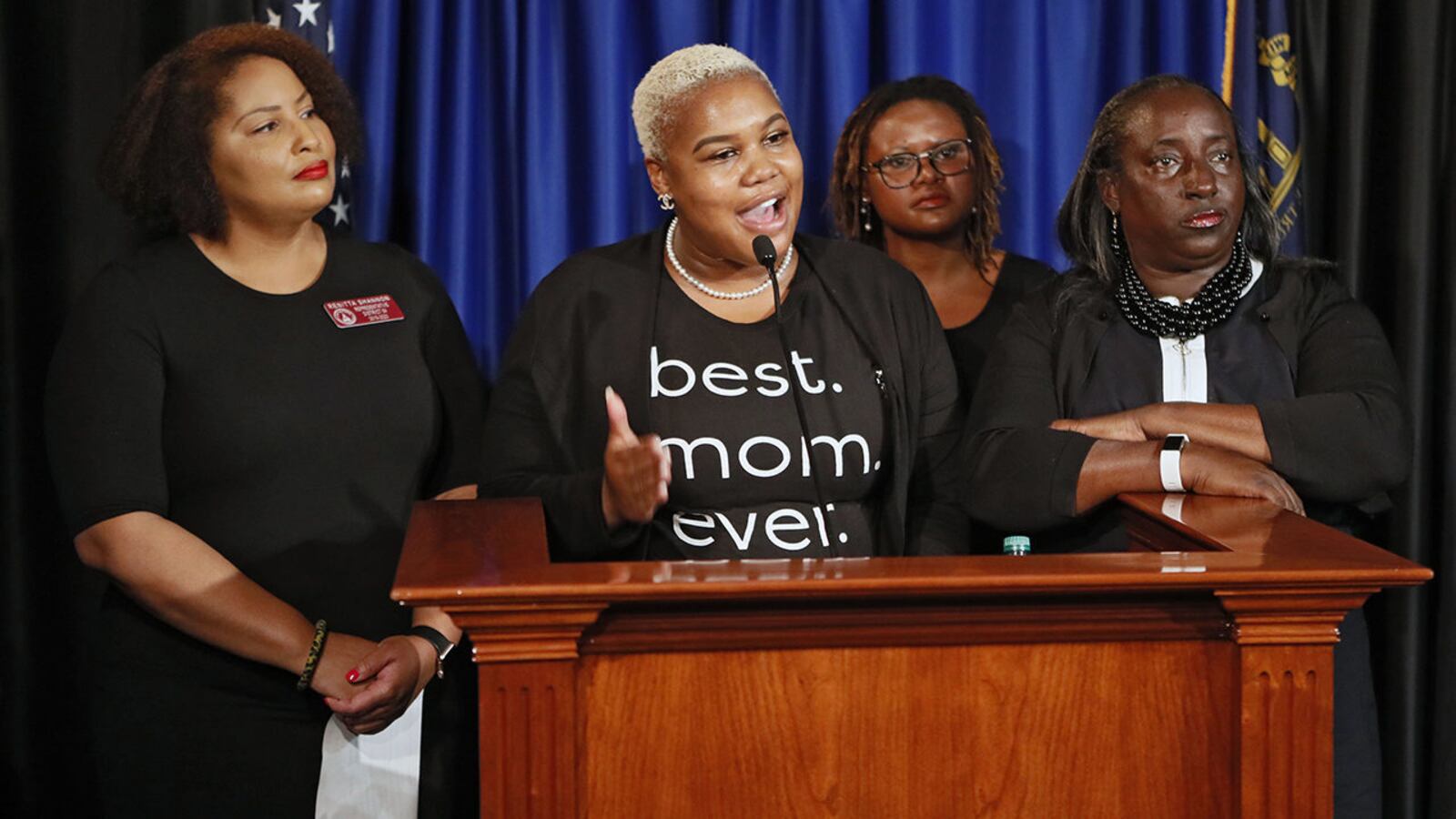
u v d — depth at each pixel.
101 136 2.64
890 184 2.61
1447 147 2.82
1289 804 1.37
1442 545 2.81
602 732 1.32
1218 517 1.68
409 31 2.69
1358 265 2.81
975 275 2.67
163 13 2.62
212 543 2.08
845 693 1.34
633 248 2.09
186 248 2.16
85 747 2.70
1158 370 2.15
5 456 2.64
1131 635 1.36
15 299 2.63
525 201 2.70
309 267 2.22
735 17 2.73
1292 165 2.77
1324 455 1.98
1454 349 2.81
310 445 2.12
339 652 2.06
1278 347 2.14
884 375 2.02
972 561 1.38
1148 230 2.15
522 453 2.00
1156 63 2.82
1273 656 1.36
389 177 2.66
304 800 2.11
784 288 2.05
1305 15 2.83
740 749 1.33
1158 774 1.38
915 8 2.74
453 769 2.35
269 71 2.17
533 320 2.07
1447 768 2.81
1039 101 2.79
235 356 2.10
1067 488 1.96
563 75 2.71
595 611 1.28
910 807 1.35
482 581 1.29
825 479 1.96
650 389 1.97
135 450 2.04
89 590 2.66
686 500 1.95
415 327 2.25
